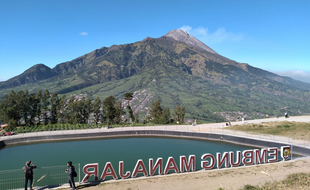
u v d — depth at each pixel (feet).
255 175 89.76
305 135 168.66
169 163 95.96
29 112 302.86
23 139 198.59
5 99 284.00
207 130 217.15
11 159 147.74
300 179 78.18
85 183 84.53
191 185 80.28
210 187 77.87
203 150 161.99
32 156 154.10
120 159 141.59
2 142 186.80
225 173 93.71
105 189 78.02
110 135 220.23
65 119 312.91
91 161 138.51
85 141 203.21
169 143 188.96
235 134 189.98
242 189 72.28
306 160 111.55
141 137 218.38
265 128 202.08
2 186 89.86
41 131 230.27
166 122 308.40
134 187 79.36
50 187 80.23
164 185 80.79
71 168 77.25
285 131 186.70
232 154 104.58
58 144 192.65
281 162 109.70
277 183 75.97
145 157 145.38
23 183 93.40
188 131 212.84
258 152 109.60
